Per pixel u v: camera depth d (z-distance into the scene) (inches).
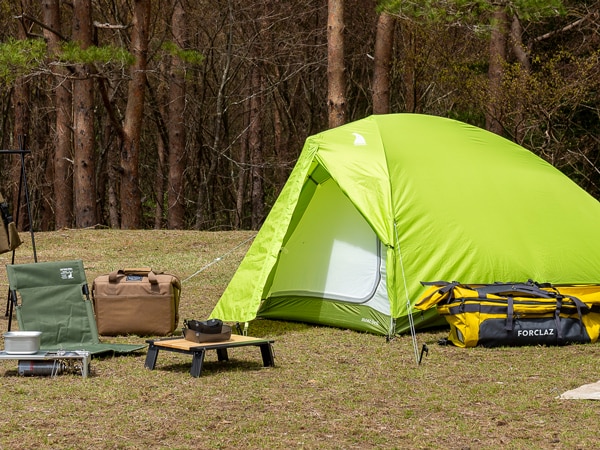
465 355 323.0
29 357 278.1
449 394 261.4
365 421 230.5
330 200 397.1
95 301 358.6
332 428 223.6
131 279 362.0
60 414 235.1
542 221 384.2
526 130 896.3
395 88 1222.3
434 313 370.3
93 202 908.0
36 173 1316.4
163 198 1475.1
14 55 751.1
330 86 789.9
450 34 1015.6
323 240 395.9
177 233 808.9
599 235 390.3
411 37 1039.6
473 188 384.8
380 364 307.3
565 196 401.4
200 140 1354.6
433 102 1115.3
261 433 218.8
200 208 1288.1
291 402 250.8
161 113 1371.8
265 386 271.4
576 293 351.6
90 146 901.8
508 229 374.9
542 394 261.0
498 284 346.9
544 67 868.6
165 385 271.0
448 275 361.1
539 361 311.0
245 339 299.0
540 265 368.8
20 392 260.1
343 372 294.0
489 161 403.5
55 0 930.7
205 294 501.4
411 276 360.8
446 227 368.5
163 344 290.0
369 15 1218.0
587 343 341.7
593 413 237.0
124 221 916.6
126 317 357.4
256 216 1268.5
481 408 244.7
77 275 322.7
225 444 209.2
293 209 379.9
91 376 283.3
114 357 314.3
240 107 1417.3
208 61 1325.0
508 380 281.0
